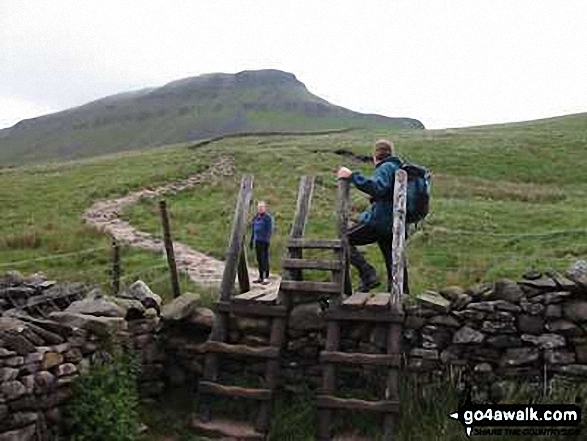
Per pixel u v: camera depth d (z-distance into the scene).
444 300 8.83
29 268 18.34
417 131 84.12
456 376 8.55
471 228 22.75
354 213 26.11
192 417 8.55
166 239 11.68
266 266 16.22
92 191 36.03
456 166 46.72
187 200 33.81
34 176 49.06
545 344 8.34
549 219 24.27
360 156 50.06
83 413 7.43
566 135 60.91
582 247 17.58
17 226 26.11
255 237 16.12
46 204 32.94
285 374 9.03
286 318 8.95
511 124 84.44
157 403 8.99
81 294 10.66
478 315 8.57
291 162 46.28
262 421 8.28
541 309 8.41
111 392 7.83
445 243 19.59
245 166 46.50
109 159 62.91
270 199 31.48
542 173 45.12
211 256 19.89
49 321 7.66
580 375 8.19
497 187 36.91
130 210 30.45
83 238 22.70
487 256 17.09
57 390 7.37
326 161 47.16
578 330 8.27
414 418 8.12
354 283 14.88
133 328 8.90
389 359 8.11
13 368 6.82
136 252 20.25
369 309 8.47
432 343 8.70
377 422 8.26
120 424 7.55
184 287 13.27
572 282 8.34
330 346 8.41
